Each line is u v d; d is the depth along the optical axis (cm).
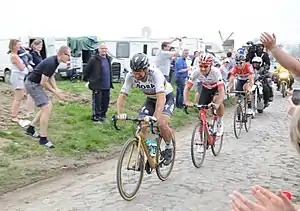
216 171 646
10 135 773
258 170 655
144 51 2291
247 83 993
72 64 2159
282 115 1317
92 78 948
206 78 712
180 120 1124
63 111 1036
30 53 1045
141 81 552
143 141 529
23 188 558
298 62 328
